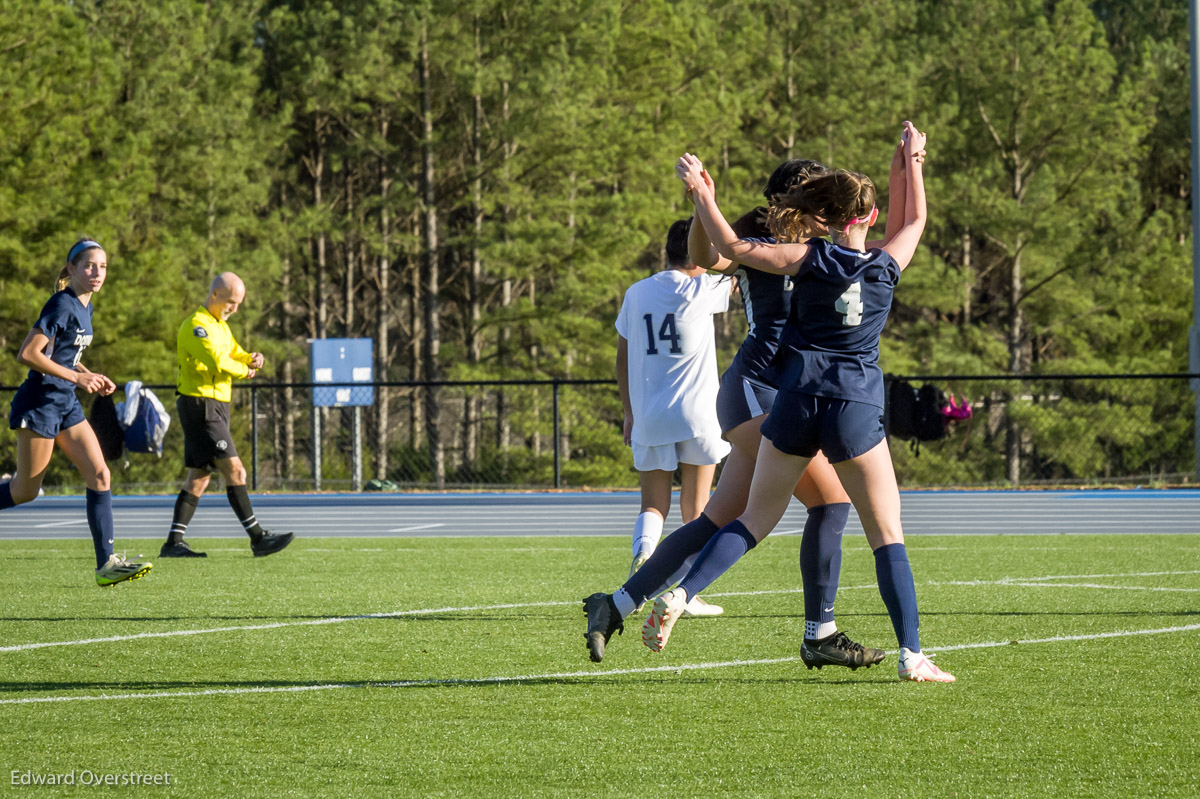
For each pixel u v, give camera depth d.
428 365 72.12
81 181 59.59
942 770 6.97
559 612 13.23
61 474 55.78
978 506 31.72
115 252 61.88
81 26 61.19
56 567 18.08
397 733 7.94
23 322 58.81
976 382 66.62
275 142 72.38
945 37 77.19
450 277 80.81
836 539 9.74
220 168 67.00
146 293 60.12
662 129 73.44
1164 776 6.82
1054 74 70.62
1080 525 25.83
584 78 67.94
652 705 8.69
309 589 15.26
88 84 61.97
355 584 15.77
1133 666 9.83
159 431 20.52
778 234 9.25
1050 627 11.75
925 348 73.12
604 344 68.31
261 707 8.70
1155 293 71.38
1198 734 7.71
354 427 46.62
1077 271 71.62
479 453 71.38
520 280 76.75
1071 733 7.76
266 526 27.17
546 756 7.36
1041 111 71.56
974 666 9.89
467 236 71.00
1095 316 72.25
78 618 12.90
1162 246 70.56
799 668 9.98
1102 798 6.45
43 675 9.88
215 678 9.73
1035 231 68.56
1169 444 66.31
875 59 77.19
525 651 10.85
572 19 68.94
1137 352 72.44
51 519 29.47
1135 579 15.63
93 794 6.68
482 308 79.06
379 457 67.81
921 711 8.39
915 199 9.48
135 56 67.31
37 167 58.34
